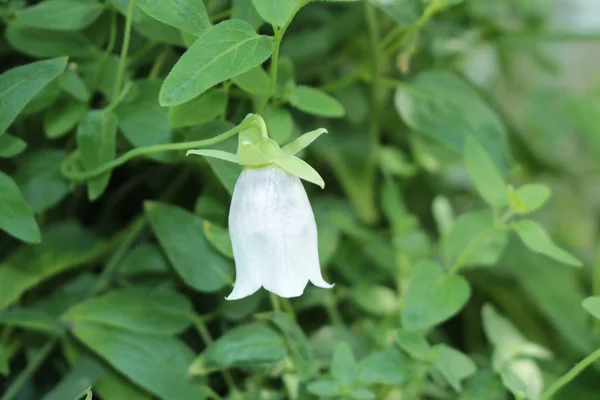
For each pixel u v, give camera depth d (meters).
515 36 0.52
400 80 0.47
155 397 0.40
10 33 0.38
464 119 0.42
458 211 0.52
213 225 0.38
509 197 0.38
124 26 0.39
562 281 0.46
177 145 0.35
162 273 0.40
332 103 0.38
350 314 0.43
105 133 0.37
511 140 0.54
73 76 0.38
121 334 0.38
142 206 0.43
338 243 0.44
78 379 0.38
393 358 0.38
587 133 0.54
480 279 0.47
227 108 0.40
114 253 0.41
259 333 0.37
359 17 0.44
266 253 0.34
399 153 0.47
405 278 0.42
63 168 0.38
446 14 0.49
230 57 0.33
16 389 0.39
